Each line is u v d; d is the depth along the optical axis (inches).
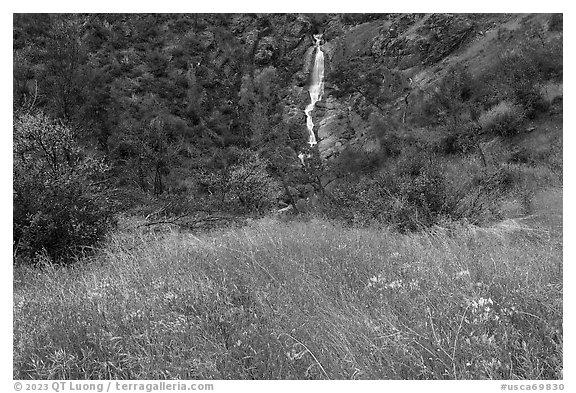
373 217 473.1
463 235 336.5
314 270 205.8
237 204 729.0
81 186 371.2
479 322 125.6
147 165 1147.9
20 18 1515.7
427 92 1390.3
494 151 879.1
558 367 108.2
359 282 190.1
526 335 123.6
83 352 128.8
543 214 487.2
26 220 325.1
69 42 1311.5
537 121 927.0
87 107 1268.5
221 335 136.3
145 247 286.7
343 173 940.0
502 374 108.3
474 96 1138.0
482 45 1641.2
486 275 177.6
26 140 395.2
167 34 2479.1
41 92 1199.6
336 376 115.3
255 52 2672.2
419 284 171.6
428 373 110.9
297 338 135.0
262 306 160.6
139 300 169.9
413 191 473.7
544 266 187.2
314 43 2709.2
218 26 2687.0
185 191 1117.1
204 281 186.1
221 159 1489.9
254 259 224.2
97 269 262.1
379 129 1336.1
